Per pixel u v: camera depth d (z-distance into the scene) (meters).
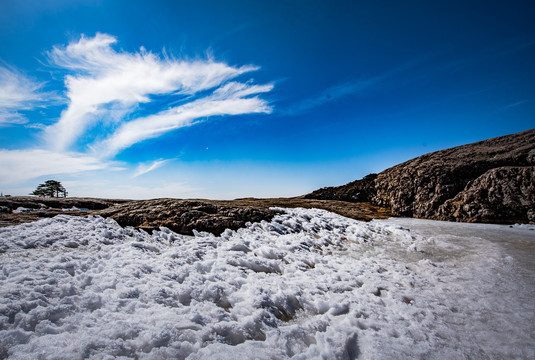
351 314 5.11
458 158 21.03
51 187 46.72
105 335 3.67
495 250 9.53
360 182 30.02
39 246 7.27
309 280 6.79
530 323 4.71
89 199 18.55
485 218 15.79
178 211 12.59
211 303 5.13
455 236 12.28
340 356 3.82
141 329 3.89
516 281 6.68
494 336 4.39
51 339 3.53
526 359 3.80
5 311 3.87
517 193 15.45
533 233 12.36
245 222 12.41
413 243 11.19
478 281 6.77
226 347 3.79
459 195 18.12
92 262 6.45
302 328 4.54
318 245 10.56
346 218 16.27
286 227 12.57
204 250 8.52
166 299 4.99
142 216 11.82
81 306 4.45
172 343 3.69
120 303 4.67
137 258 7.10
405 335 4.41
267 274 7.15
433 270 7.76
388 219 18.78
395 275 7.36
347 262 8.59
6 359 3.14
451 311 5.29
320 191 31.81
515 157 17.41
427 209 19.34
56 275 5.36
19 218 10.30
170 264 6.86
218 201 18.56
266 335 4.29
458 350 4.03
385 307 5.52
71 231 8.80
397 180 23.44
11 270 5.39
